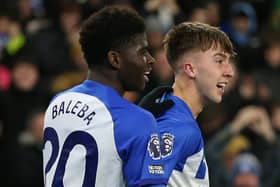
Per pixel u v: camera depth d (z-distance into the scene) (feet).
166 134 22.08
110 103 21.07
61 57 50.85
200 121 43.88
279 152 44.11
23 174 42.83
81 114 21.16
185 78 23.20
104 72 21.22
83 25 21.31
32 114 43.70
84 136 20.99
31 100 47.26
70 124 21.24
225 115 47.06
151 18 52.49
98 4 53.16
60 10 52.39
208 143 42.75
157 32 49.85
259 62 55.88
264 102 50.83
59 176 21.18
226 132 43.09
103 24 21.01
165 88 23.25
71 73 49.42
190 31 23.22
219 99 23.17
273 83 53.98
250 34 59.47
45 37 51.24
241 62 55.77
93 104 21.16
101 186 20.77
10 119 45.19
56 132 21.49
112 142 20.77
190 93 23.16
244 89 50.55
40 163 43.19
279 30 57.41
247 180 41.68
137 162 20.74
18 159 43.01
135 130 20.81
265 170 43.88
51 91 47.11
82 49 21.39
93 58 21.24
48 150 21.66
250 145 44.32
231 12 59.00
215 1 58.80
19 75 47.75
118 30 20.95
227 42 23.17
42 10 55.52
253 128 44.78
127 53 20.99
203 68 22.98
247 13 58.80
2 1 54.29
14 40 51.78
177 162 22.12
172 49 23.38
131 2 55.67
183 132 22.20
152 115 21.38
